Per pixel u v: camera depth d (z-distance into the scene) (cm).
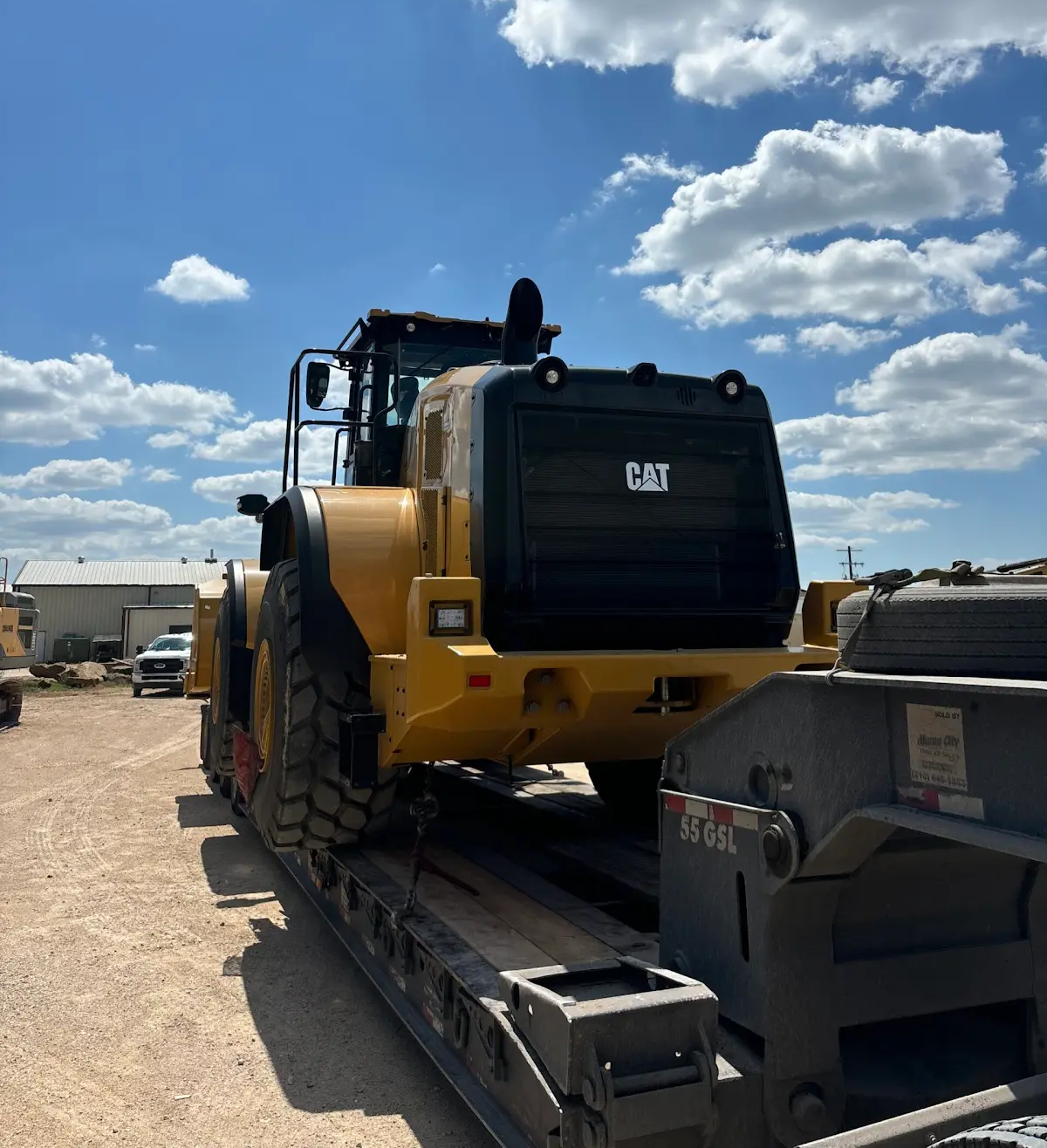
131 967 457
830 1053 223
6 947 484
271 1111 319
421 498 449
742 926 231
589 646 412
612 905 421
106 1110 322
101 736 1436
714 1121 211
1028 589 178
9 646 1589
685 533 429
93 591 4306
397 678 375
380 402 623
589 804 634
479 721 354
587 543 412
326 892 489
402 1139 301
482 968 310
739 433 447
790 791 218
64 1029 386
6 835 746
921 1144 175
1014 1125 156
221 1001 413
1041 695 148
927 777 180
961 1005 238
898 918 238
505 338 485
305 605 420
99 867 646
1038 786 156
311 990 426
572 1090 206
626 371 434
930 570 205
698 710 392
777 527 445
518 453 408
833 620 439
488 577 398
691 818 253
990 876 246
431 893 404
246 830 759
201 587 980
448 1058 305
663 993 217
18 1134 306
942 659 183
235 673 613
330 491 458
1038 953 250
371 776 390
